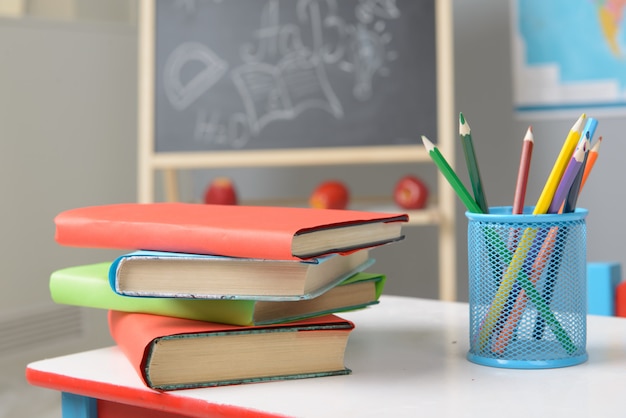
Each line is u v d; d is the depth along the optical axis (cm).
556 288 60
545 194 60
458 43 238
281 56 217
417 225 245
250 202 251
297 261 54
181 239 56
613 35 222
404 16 212
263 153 215
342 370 58
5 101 191
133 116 226
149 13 220
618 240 225
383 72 212
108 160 218
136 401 55
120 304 64
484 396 52
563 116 228
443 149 205
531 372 58
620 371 58
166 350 54
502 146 234
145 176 219
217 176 261
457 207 239
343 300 65
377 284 68
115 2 249
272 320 57
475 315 62
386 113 211
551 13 227
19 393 181
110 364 62
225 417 51
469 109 237
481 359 61
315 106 215
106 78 217
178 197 231
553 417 47
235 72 219
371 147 212
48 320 196
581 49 225
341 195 214
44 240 198
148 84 219
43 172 199
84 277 66
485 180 236
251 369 56
